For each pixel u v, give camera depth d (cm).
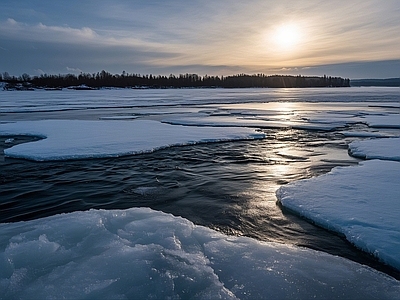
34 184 628
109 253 327
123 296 267
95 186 617
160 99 4197
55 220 411
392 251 341
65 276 291
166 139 1077
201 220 459
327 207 462
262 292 279
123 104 3222
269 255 340
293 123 1582
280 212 479
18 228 398
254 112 2231
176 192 582
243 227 434
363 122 1627
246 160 832
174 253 332
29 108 2636
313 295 276
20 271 298
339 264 326
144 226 395
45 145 948
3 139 1156
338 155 884
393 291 283
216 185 622
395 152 847
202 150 955
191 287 281
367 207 458
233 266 317
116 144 973
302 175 689
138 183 636
